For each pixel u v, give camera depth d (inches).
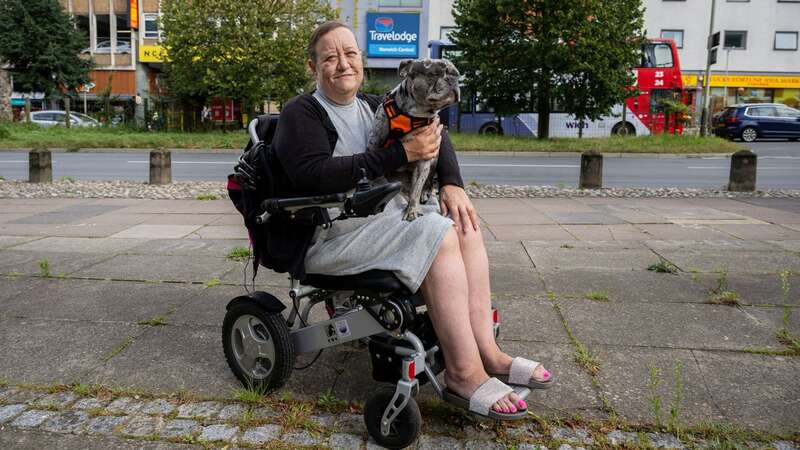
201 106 1171.3
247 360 111.6
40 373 118.1
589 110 839.7
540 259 205.5
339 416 102.2
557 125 956.0
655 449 92.0
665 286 171.2
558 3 780.6
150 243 233.9
